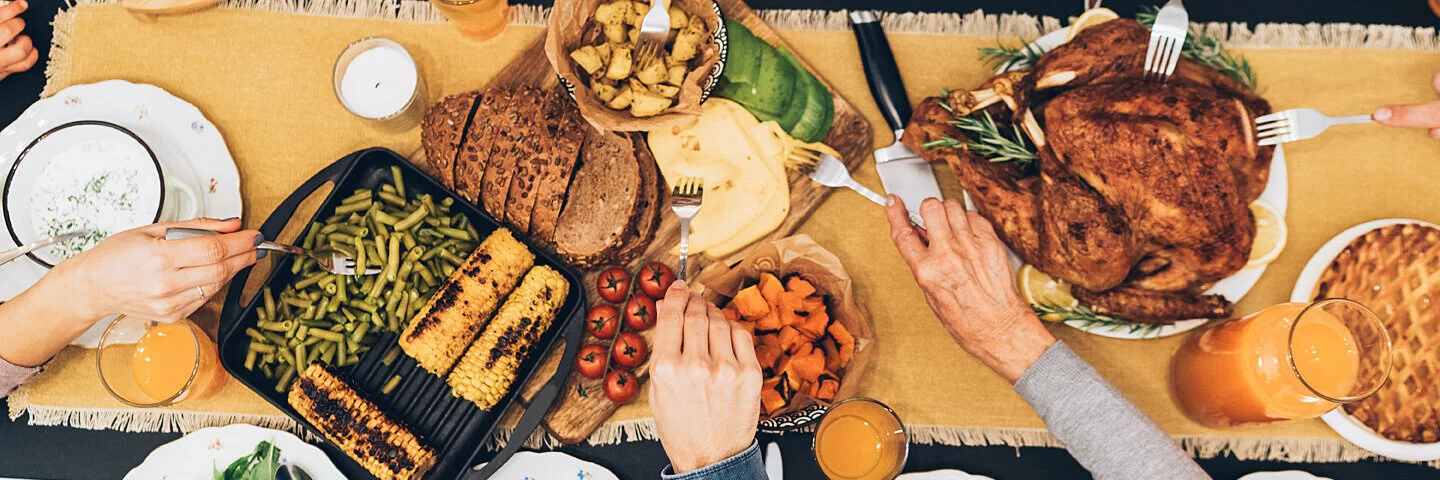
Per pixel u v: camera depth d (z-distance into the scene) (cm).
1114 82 96
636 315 103
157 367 104
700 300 89
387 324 104
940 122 101
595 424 106
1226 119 92
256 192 109
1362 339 92
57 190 104
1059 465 107
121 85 108
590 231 105
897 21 110
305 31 110
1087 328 104
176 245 94
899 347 108
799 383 98
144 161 104
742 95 106
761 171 105
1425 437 102
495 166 102
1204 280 98
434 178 106
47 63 110
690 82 99
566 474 107
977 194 99
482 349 101
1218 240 93
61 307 97
